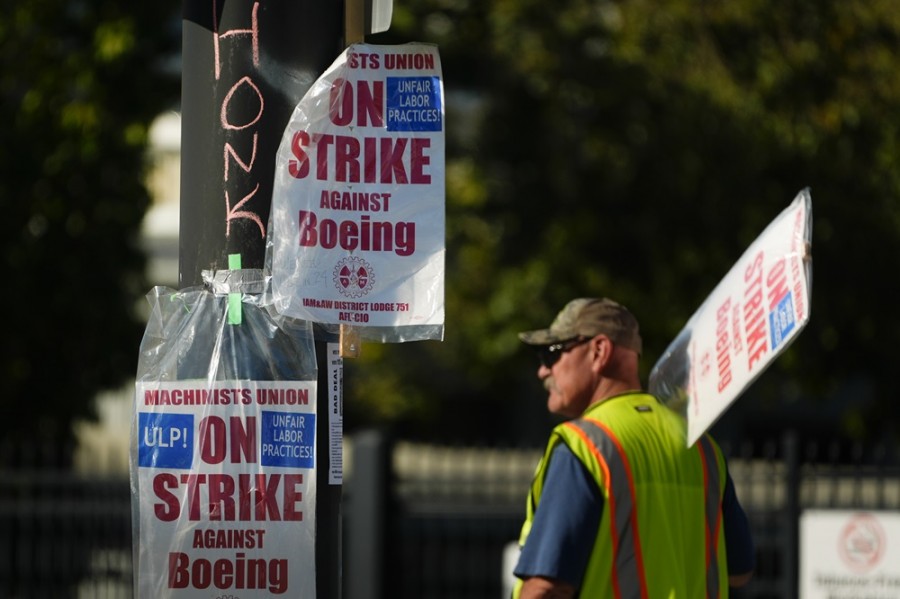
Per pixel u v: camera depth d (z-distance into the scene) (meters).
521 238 47.69
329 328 10.41
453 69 48.78
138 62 42.94
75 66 42.34
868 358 46.97
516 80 47.59
